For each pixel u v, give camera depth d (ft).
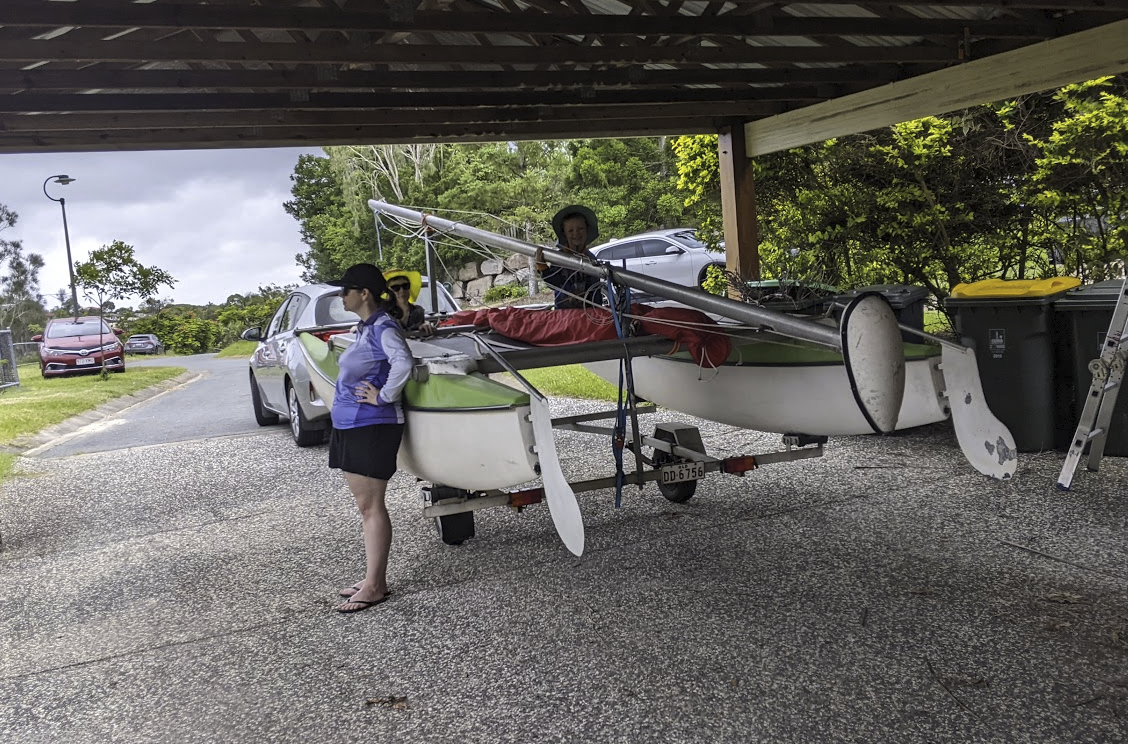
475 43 26.12
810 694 10.33
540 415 12.76
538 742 9.75
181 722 10.86
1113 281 21.36
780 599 13.25
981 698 9.96
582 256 17.43
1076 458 17.58
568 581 14.70
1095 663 10.55
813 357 16.48
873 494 18.53
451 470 14.76
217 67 24.02
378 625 13.48
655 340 16.08
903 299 22.75
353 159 123.95
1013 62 23.68
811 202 33.71
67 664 12.95
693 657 11.52
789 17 21.26
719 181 37.22
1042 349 20.08
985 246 33.99
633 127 32.30
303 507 21.62
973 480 18.97
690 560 15.30
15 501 24.86
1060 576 13.32
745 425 18.58
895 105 27.12
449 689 11.18
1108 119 26.96
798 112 30.71
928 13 22.65
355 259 127.65
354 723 10.52
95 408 50.11
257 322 177.47
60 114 24.90
